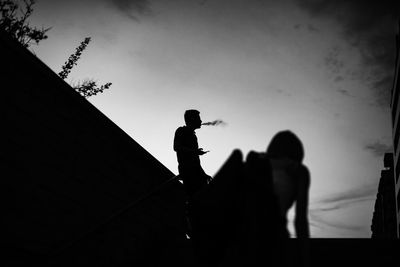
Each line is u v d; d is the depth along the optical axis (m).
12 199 4.56
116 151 6.66
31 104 5.04
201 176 5.26
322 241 4.73
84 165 5.85
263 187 2.39
